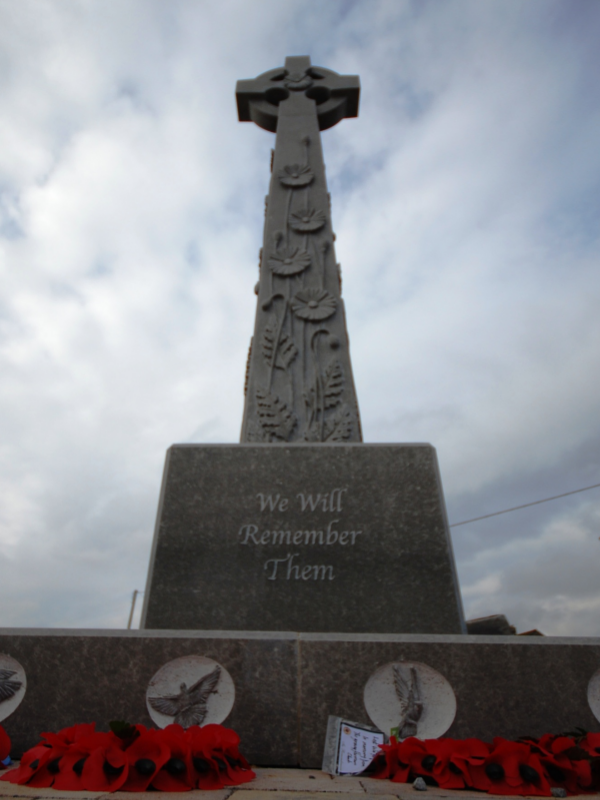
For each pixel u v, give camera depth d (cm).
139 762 154
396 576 300
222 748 172
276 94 668
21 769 160
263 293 498
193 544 310
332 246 530
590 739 189
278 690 221
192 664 226
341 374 450
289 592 296
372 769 192
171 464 335
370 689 221
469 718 216
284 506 321
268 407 433
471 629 445
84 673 224
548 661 227
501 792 162
